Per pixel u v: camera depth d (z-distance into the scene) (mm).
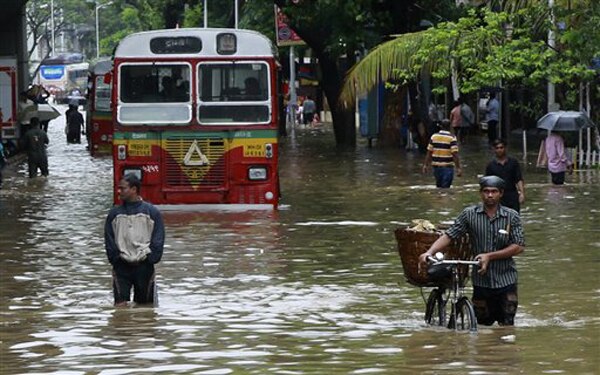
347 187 60594
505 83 79000
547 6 67438
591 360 20938
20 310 27859
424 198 54062
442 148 58031
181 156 48344
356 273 33438
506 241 24281
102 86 91688
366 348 22422
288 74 149000
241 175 48625
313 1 88562
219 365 20812
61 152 97375
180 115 48219
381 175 67625
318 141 106062
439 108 107750
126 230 28359
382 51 74625
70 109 112375
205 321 25922
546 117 58844
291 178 66938
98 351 22266
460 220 24391
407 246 24484
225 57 48219
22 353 22141
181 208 48625
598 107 70938
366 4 87062
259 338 23688
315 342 23172
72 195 59156
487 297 24688
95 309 27906
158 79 48188
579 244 38438
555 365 20516
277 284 31641
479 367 20375
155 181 48344
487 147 91312
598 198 52812
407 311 27297
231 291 30562
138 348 22547
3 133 87688
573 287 30500
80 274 33938
